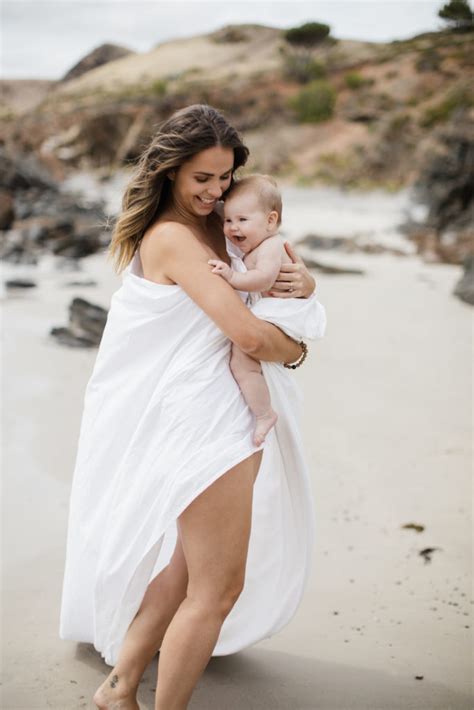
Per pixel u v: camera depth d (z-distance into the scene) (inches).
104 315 333.7
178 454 92.5
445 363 314.3
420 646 123.2
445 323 391.2
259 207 99.0
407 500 182.1
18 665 115.2
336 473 198.8
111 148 2087.8
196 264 94.0
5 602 133.2
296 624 129.7
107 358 100.9
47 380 273.1
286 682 113.0
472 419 244.5
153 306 96.4
